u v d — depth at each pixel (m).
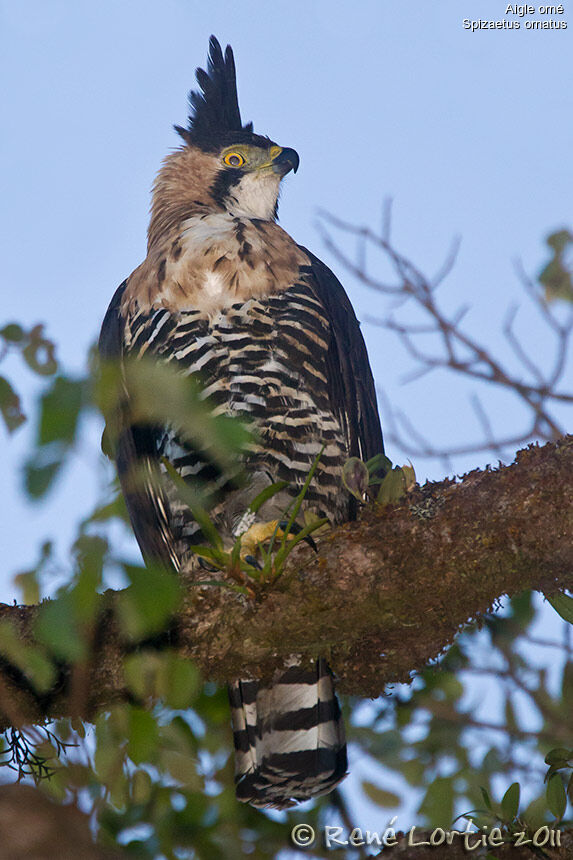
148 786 5.61
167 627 5.68
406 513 5.69
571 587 5.53
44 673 4.31
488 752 6.93
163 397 3.42
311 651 6.26
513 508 5.41
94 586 3.46
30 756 5.63
